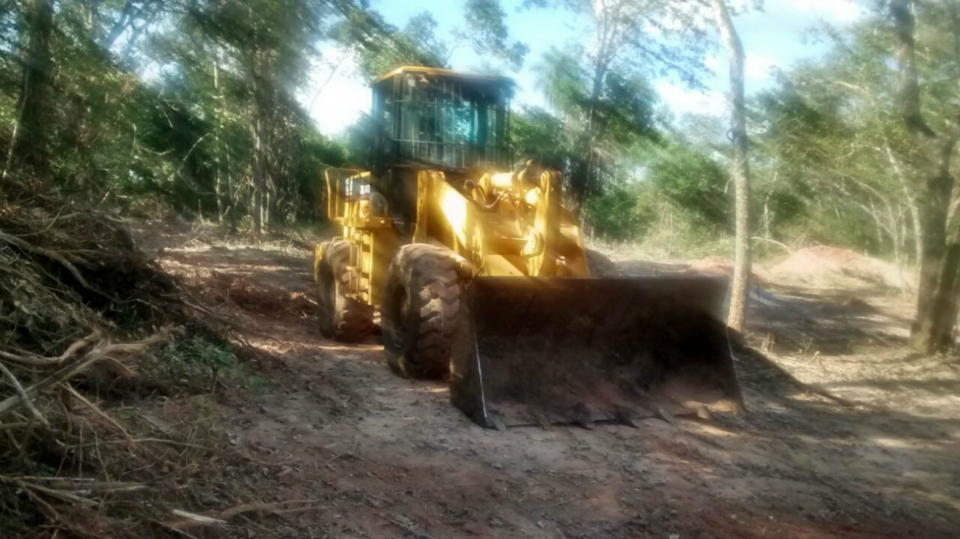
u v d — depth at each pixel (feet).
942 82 49.19
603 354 24.30
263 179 62.90
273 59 33.76
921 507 19.29
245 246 54.90
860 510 18.76
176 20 31.71
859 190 79.77
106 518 12.66
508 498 17.69
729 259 73.87
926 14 44.47
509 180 26.12
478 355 22.44
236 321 26.71
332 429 20.70
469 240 25.39
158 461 15.52
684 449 21.38
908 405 29.04
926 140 38.68
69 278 21.71
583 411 22.76
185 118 53.78
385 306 27.02
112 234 23.40
